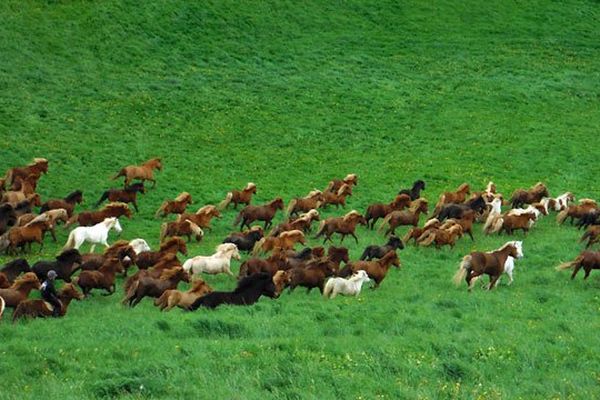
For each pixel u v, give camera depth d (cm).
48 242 3628
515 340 2412
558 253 3597
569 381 2102
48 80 5853
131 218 4075
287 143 5375
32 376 2020
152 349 2200
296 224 3691
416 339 2391
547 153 5394
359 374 2077
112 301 2838
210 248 3600
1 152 4800
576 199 4581
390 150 5375
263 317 2559
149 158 5003
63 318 2553
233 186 4653
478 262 3000
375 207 3975
